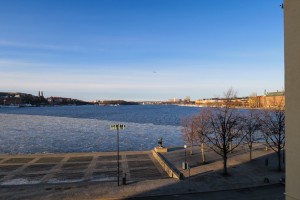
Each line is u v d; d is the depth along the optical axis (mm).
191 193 32469
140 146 76500
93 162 49594
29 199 30844
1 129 118688
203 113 99688
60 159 51844
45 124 144250
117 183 36531
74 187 35000
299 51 13586
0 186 35875
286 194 14461
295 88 13836
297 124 13766
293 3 13906
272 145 62281
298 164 13766
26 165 47531
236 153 55062
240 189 33844
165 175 41438
